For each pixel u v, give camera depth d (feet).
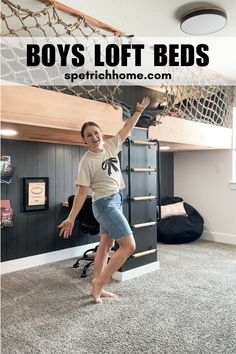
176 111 12.42
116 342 6.22
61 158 12.75
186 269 11.02
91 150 8.05
